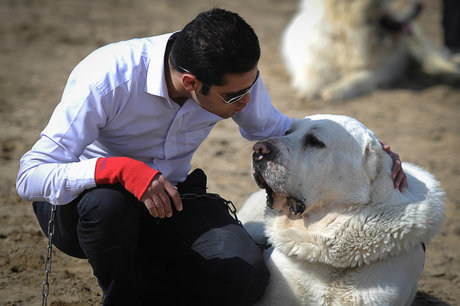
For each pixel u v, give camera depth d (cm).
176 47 391
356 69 1356
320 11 1356
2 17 1769
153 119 421
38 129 966
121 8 2067
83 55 1473
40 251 585
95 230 390
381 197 442
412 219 431
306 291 446
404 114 1195
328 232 440
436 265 626
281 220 471
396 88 1370
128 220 394
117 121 416
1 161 820
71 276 543
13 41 1541
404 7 1341
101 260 399
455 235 705
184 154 454
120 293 409
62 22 1781
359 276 434
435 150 1005
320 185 447
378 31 1355
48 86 1220
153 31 1766
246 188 789
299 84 1331
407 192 458
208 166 864
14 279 525
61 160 396
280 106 1183
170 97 418
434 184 471
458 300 556
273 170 436
